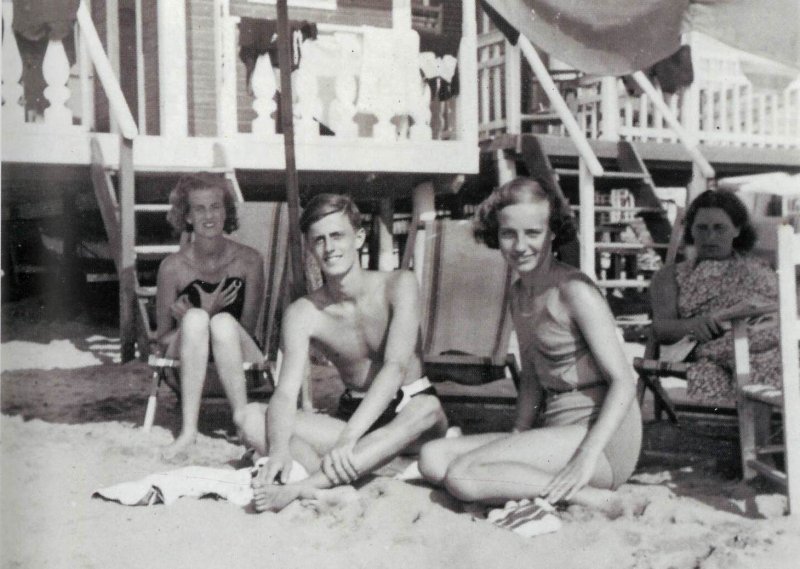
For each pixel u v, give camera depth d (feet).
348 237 10.96
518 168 30.32
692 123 31.27
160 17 23.94
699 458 12.26
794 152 33.55
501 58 29.09
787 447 9.78
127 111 21.21
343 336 11.50
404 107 25.86
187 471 10.89
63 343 24.14
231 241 14.78
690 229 13.58
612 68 16.94
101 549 8.70
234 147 24.04
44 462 11.85
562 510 9.95
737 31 16.60
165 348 14.19
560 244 10.93
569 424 10.52
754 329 12.29
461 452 10.65
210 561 8.51
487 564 8.46
